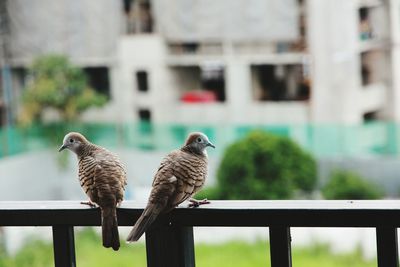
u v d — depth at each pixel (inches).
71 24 878.4
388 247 77.3
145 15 857.5
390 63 782.5
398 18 781.3
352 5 778.8
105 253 380.2
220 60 832.9
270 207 79.8
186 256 84.4
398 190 751.7
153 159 860.0
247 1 810.2
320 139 794.8
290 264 80.7
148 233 84.0
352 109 791.1
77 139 104.7
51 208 85.1
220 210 81.2
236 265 470.0
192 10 834.8
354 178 698.8
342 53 786.8
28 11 890.1
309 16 790.5
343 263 431.5
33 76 863.1
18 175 838.5
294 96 813.2
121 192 91.7
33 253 337.7
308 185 612.1
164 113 864.3
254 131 608.1
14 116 871.1
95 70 887.7
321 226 78.8
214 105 843.4
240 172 586.2
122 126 878.4
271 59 809.5
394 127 784.9
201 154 100.0
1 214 85.7
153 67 860.6
